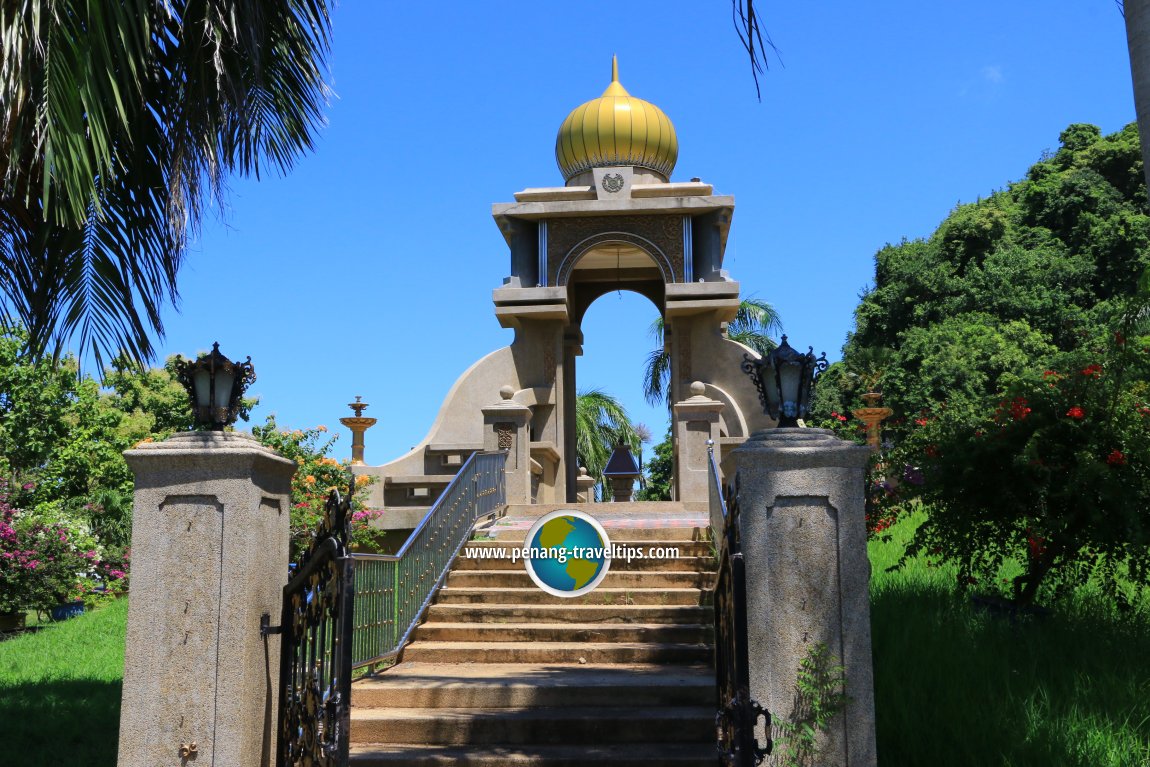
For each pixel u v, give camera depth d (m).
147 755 5.03
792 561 5.57
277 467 5.54
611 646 8.15
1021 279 32.12
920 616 8.46
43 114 5.35
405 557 8.35
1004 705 6.52
